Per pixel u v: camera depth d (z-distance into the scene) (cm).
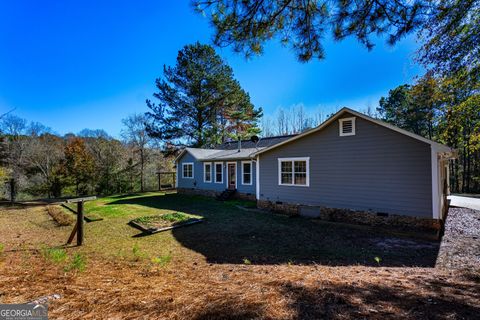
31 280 288
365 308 230
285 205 1080
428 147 736
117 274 353
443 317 213
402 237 700
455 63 624
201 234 744
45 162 2409
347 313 218
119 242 661
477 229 749
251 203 1335
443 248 592
